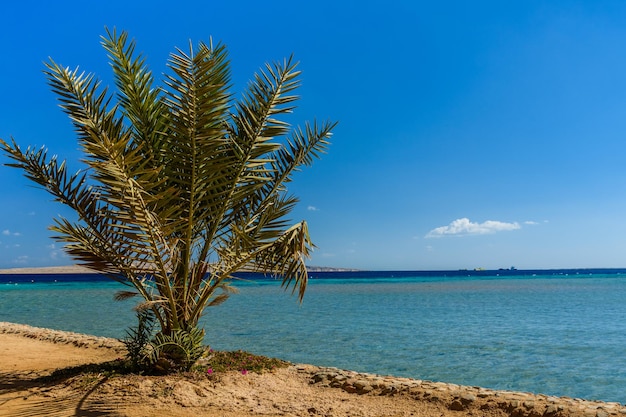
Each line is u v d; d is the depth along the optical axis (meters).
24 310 27.56
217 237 7.81
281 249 7.73
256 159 7.77
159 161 7.49
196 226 7.96
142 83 7.58
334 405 7.02
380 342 15.91
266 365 9.01
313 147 8.78
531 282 93.44
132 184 6.28
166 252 7.15
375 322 21.94
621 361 12.86
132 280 7.66
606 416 6.11
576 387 10.12
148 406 6.21
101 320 21.97
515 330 19.08
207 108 6.82
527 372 11.51
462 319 23.39
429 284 83.88
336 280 115.62
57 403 6.27
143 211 6.52
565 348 14.90
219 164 7.24
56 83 6.96
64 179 7.42
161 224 6.91
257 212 8.41
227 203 7.80
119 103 7.72
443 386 7.95
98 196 7.36
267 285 76.31
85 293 48.50
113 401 6.33
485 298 41.16
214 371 8.07
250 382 7.80
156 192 7.51
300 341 16.02
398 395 7.55
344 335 17.48
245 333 17.91
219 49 7.02
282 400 7.11
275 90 7.70
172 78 6.70
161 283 7.70
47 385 7.20
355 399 7.44
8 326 15.89
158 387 6.92
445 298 41.41
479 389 7.86
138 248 6.92
